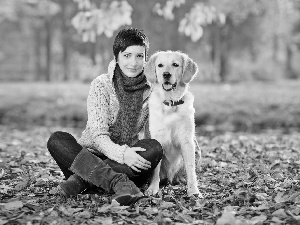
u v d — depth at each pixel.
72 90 21.30
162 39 33.47
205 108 14.49
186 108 4.21
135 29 4.18
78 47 37.22
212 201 3.93
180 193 4.28
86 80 34.41
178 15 29.02
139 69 4.18
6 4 32.25
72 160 3.92
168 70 4.12
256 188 4.29
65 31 37.31
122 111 4.14
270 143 7.82
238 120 13.11
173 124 4.18
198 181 4.82
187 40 33.88
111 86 4.15
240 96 18.08
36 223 3.35
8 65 48.53
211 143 7.77
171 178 4.54
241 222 3.28
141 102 4.22
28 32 44.25
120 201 3.68
